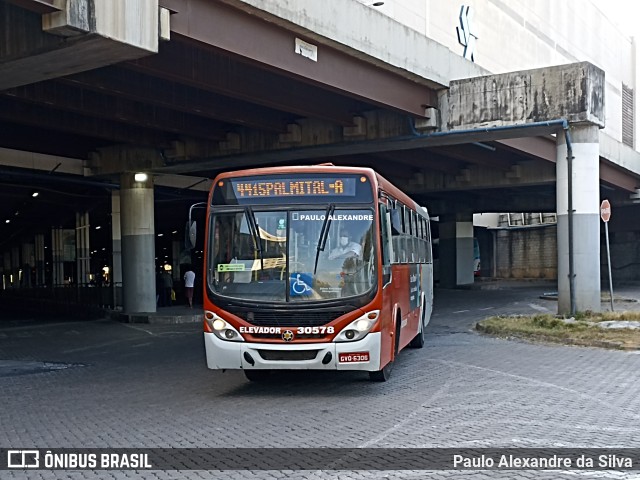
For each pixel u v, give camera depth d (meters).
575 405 10.15
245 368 10.91
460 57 22.27
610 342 16.47
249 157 23.56
